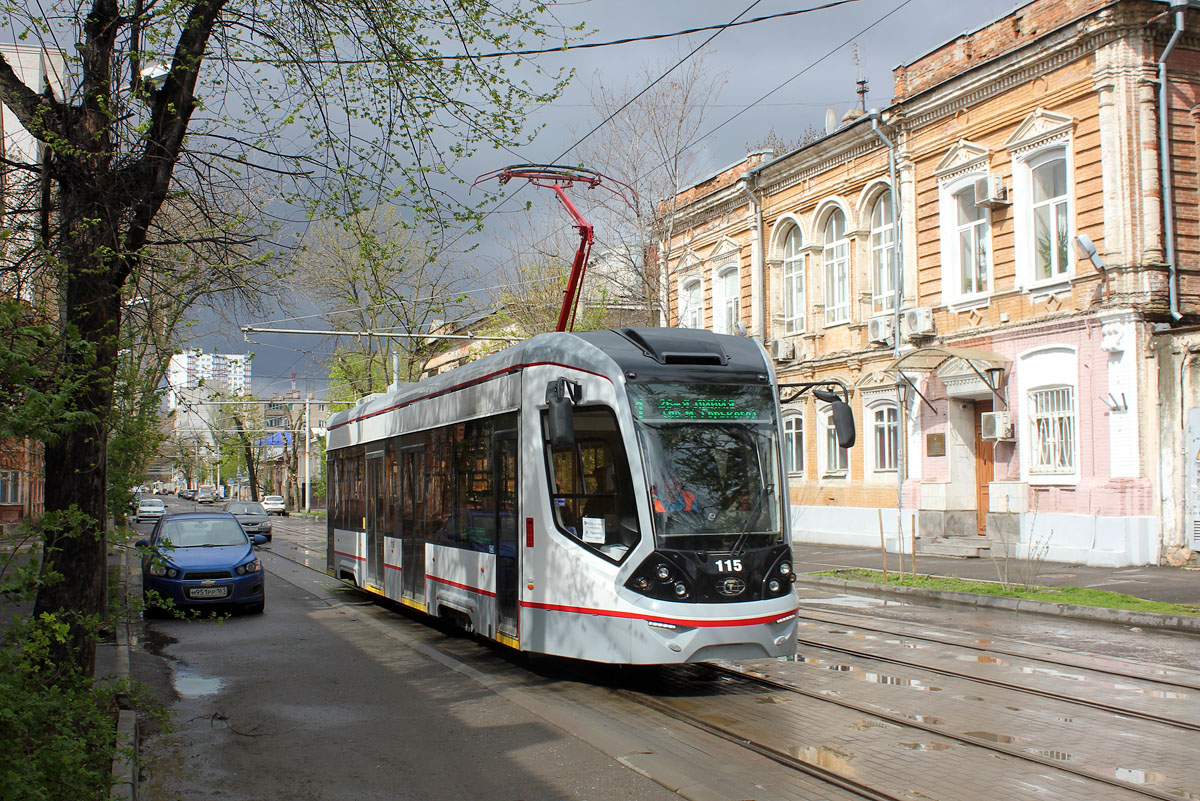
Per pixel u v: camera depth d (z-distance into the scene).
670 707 8.54
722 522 8.92
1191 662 10.47
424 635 13.23
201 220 9.19
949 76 22.98
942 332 23.16
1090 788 6.21
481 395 11.24
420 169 9.53
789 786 6.34
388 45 9.02
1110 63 18.92
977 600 15.56
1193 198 19.14
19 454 7.48
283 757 7.31
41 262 7.48
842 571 19.70
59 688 5.31
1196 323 18.88
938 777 6.45
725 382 9.40
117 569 15.75
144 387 8.77
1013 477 21.11
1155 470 18.34
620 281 32.56
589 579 9.00
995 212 21.73
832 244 27.64
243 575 15.20
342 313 29.89
